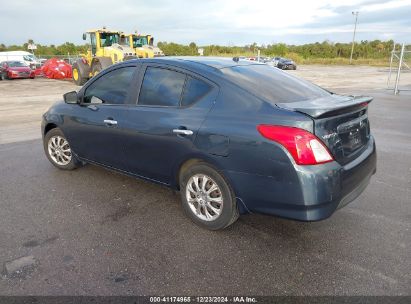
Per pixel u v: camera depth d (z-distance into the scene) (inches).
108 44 803.4
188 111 137.2
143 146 152.0
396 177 197.5
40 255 121.8
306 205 112.6
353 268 114.8
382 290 104.5
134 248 126.6
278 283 108.1
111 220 147.6
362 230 138.3
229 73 138.6
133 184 186.2
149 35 866.1
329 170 113.5
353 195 126.3
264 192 119.6
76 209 157.4
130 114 155.9
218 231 138.3
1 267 115.0
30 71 1013.8
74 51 2514.8
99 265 116.5
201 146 130.6
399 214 151.8
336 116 119.1
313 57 2719.0
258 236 134.5
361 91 660.7
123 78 165.3
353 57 2723.9
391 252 123.4
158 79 151.6
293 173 112.0
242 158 121.2
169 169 146.5
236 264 117.3
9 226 141.9
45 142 210.1
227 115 126.8
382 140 284.0
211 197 136.6
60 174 201.0
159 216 151.3
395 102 508.1
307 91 146.6
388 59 2384.4
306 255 122.1
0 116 413.7
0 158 233.6
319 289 105.3
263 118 118.9
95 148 177.3
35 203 163.2
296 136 111.3
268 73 153.4
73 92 185.6
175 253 123.6
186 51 2475.4
